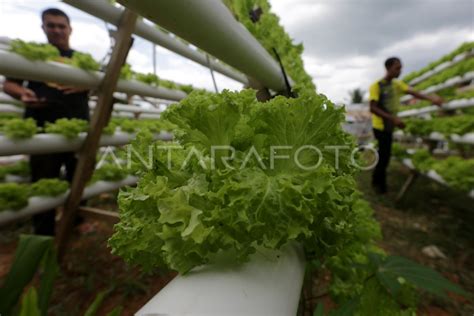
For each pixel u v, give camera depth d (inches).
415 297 41.6
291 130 19.3
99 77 79.2
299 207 16.8
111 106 87.1
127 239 19.7
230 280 14.5
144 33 79.4
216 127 19.3
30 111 104.0
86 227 124.6
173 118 19.9
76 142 86.0
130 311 77.2
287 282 16.2
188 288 13.9
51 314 74.5
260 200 17.1
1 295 29.3
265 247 16.9
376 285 35.2
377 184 184.5
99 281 87.7
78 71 72.9
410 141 327.3
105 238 114.3
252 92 20.1
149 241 18.9
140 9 19.0
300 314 38.7
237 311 12.6
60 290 83.5
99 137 87.7
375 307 34.4
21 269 30.5
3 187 78.0
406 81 273.1
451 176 114.5
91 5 65.4
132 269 92.7
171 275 89.4
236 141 20.3
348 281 47.2
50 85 99.7
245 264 16.1
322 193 18.6
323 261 40.6
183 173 20.2
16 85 95.5
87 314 24.2
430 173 137.3
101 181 108.7
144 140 22.4
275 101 19.4
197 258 15.8
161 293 14.0
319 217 19.6
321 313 26.4
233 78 139.7
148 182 19.9
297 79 77.2
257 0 66.6
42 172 106.9
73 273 91.3
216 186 17.6
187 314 12.0
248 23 58.9
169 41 87.7
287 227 16.8
